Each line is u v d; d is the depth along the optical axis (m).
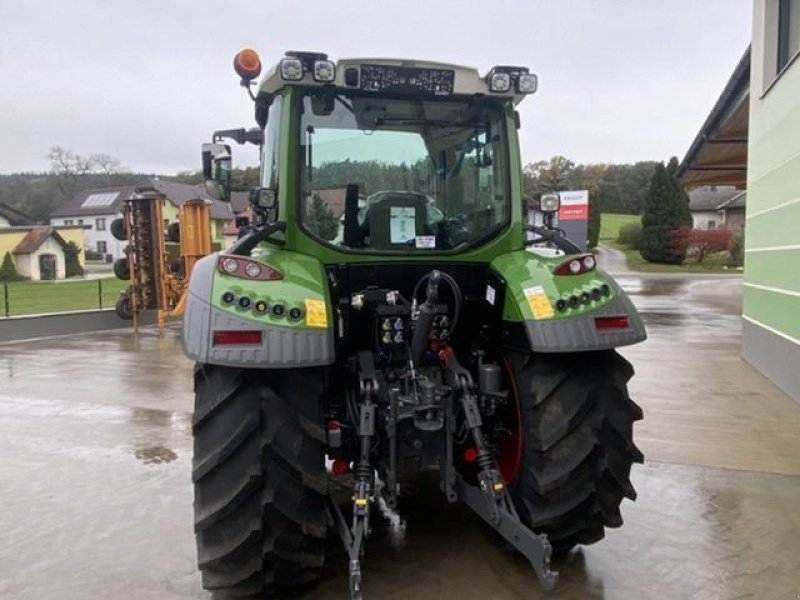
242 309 2.53
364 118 3.08
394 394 2.79
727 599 2.73
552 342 2.71
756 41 7.61
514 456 2.99
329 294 2.74
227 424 2.56
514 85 3.12
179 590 2.85
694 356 8.38
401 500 3.78
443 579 2.90
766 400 6.07
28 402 6.33
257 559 2.59
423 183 3.16
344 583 2.88
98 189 63.75
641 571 2.96
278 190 3.00
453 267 3.16
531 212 4.18
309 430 2.61
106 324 12.10
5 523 3.54
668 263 36.28
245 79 3.33
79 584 2.90
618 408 2.87
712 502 3.73
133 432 5.28
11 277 36.09
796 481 4.04
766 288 7.08
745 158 13.82
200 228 11.17
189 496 3.90
